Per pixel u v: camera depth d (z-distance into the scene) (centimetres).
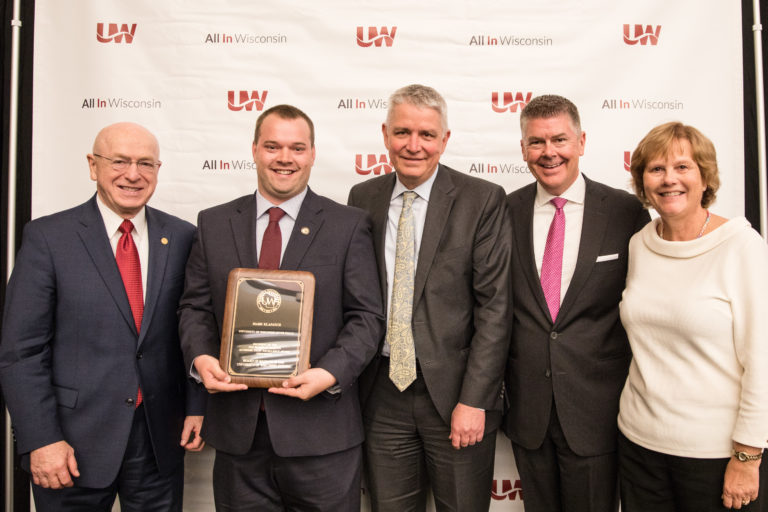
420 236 167
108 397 154
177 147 212
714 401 135
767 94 215
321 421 152
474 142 212
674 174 140
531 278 166
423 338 159
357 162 212
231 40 211
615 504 165
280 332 147
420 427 165
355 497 158
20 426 144
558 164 160
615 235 164
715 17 208
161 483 166
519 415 166
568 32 210
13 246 207
